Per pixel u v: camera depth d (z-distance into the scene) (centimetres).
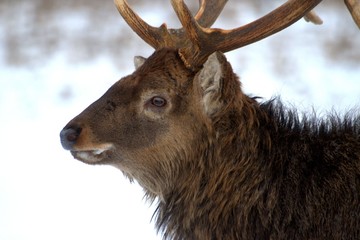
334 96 4978
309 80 5403
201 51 2453
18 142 4697
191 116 2428
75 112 5138
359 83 5338
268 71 5631
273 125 2447
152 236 3666
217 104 2397
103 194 4088
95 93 5456
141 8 7169
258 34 2470
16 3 7519
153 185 2486
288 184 2386
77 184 4197
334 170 2375
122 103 2436
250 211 2400
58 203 3991
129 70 5928
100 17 7150
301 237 2345
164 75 2438
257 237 2392
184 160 2445
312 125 2467
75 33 6756
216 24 6669
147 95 2430
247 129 2422
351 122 2462
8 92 5488
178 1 2453
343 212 2322
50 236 3653
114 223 3778
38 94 5453
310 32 6562
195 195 2452
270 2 7306
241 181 2412
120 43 6488
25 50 6406
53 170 4359
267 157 2417
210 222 2442
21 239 3622
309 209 2348
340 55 6031
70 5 7450
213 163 2430
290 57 5978
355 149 2400
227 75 2372
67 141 2423
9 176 4278
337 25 6719
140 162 2459
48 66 6012
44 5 7462
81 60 6159
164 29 2566
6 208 3931
